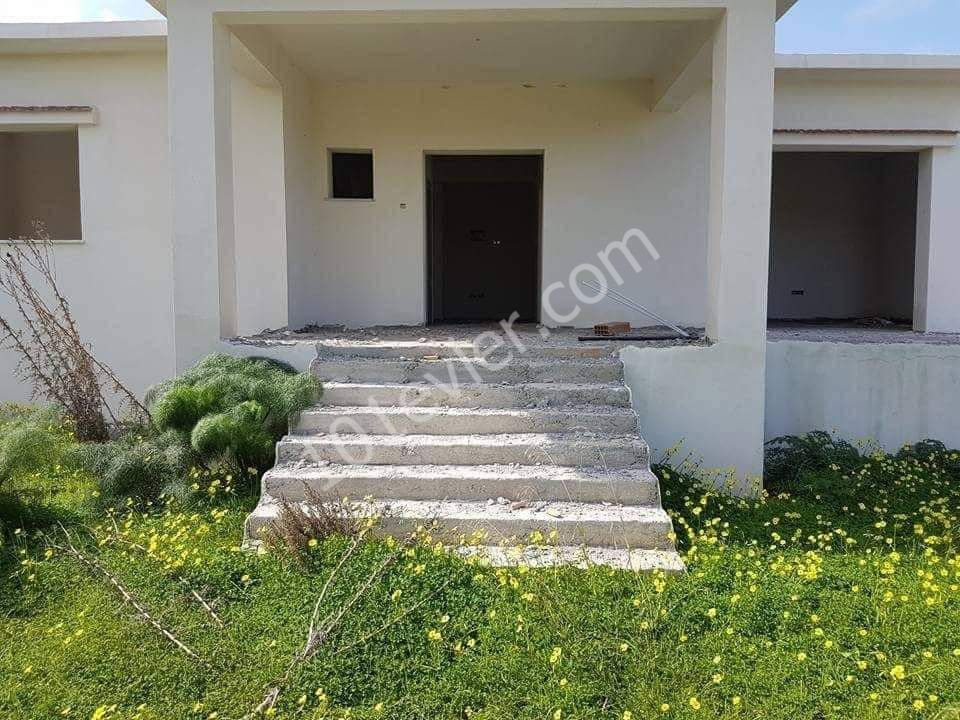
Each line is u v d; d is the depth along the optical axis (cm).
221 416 520
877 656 331
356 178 912
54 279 818
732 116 571
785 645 347
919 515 536
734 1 562
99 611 376
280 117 763
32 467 499
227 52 611
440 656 342
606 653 338
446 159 1173
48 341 789
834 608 375
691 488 562
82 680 328
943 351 675
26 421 585
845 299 1210
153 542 427
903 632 354
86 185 816
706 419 598
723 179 577
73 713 309
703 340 633
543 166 898
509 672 328
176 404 541
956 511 545
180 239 596
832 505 557
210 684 325
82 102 812
